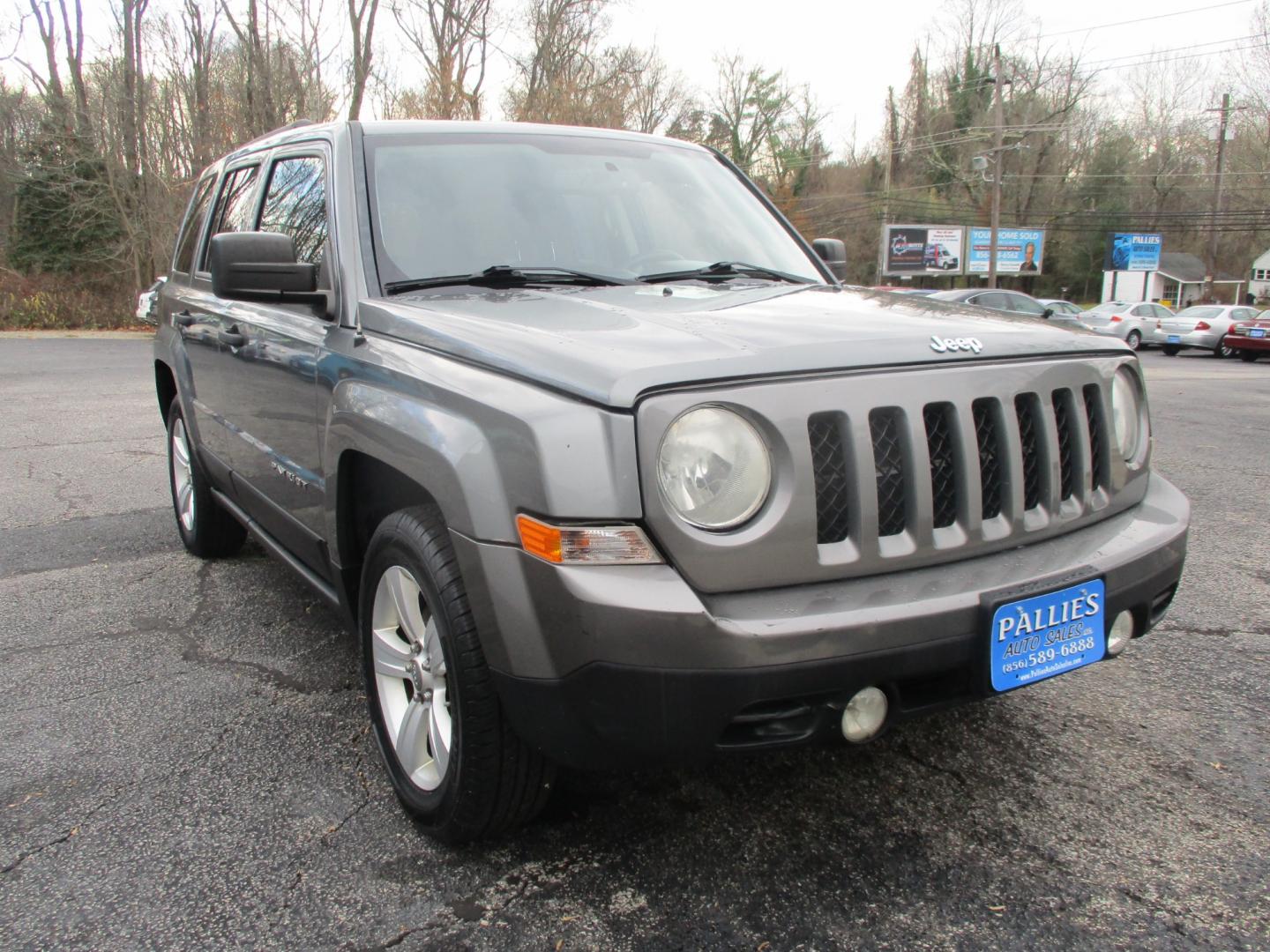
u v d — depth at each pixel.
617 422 1.88
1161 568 2.41
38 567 4.80
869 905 2.19
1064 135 54.94
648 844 2.43
